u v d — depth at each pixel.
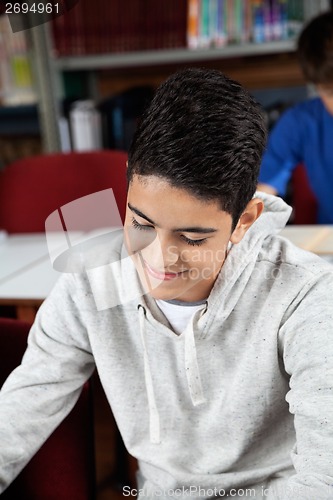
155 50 2.68
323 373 0.71
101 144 2.78
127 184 0.69
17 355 0.95
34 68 2.82
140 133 0.66
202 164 0.62
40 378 0.88
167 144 0.63
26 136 2.94
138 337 0.88
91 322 0.87
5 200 2.09
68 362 0.90
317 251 1.46
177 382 0.88
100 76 3.05
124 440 0.94
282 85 2.79
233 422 0.87
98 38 2.73
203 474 0.89
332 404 0.70
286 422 0.89
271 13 2.52
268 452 0.90
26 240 1.92
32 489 0.93
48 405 0.88
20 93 2.86
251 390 0.85
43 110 2.84
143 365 0.90
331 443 0.69
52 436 0.92
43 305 0.92
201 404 0.88
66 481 0.92
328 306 0.75
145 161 0.64
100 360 0.89
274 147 2.03
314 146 1.97
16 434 0.84
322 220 2.12
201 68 0.70
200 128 0.63
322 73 1.61
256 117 0.67
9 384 0.88
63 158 2.04
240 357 0.84
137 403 0.91
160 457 0.90
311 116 1.95
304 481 0.69
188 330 0.82
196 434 0.90
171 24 2.63
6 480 0.82
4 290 1.46
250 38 2.58
